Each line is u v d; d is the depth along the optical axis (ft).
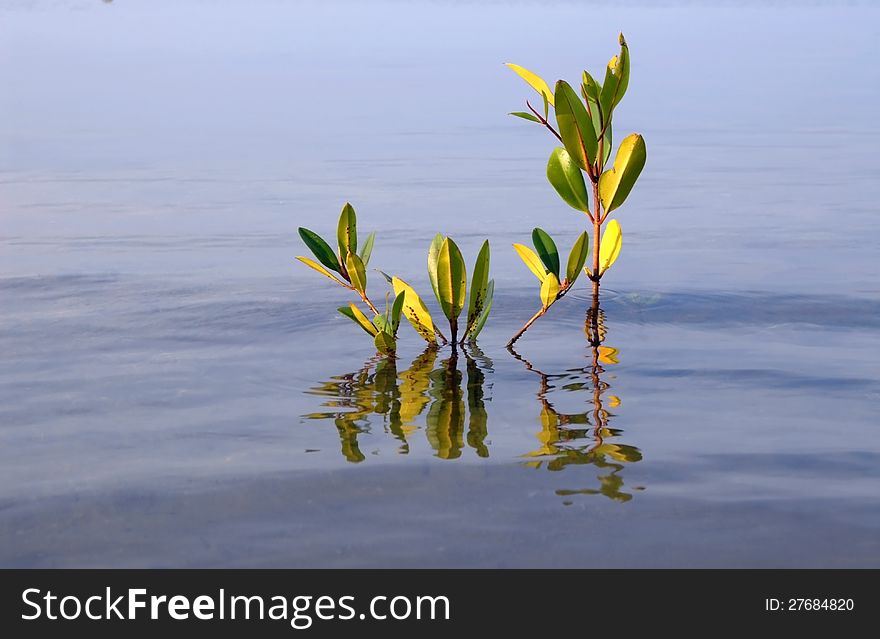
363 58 80.07
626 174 17.63
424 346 16.35
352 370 14.92
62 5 144.05
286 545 9.25
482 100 56.90
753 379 14.44
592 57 76.33
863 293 19.65
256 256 23.26
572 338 16.80
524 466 11.07
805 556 9.02
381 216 28.55
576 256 16.40
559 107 17.03
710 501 10.15
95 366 14.97
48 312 18.21
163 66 73.41
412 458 11.32
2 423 12.46
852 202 30.12
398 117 50.88
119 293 19.66
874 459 11.31
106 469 11.00
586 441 11.88
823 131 45.57
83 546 9.23
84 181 33.60
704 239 25.38
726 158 38.86
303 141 43.16
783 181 33.94
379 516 9.82
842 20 133.49
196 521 9.72
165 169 36.09
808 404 13.32
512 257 23.41
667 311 18.53
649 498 10.21
